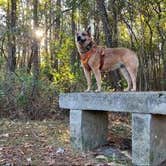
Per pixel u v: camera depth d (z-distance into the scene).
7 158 1.47
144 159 1.36
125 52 1.66
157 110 1.29
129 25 3.41
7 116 2.26
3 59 3.02
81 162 1.45
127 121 2.44
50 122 2.15
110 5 3.11
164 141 1.40
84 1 3.13
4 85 2.31
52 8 3.83
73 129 1.68
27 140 1.72
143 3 3.07
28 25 3.47
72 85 2.65
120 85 2.88
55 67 3.36
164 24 3.33
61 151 1.58
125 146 1.74
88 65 1.67
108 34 2.89
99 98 1.52
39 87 2.38
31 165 1.41
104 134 1.74
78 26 4.01
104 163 1.44
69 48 3.22
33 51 3.20
